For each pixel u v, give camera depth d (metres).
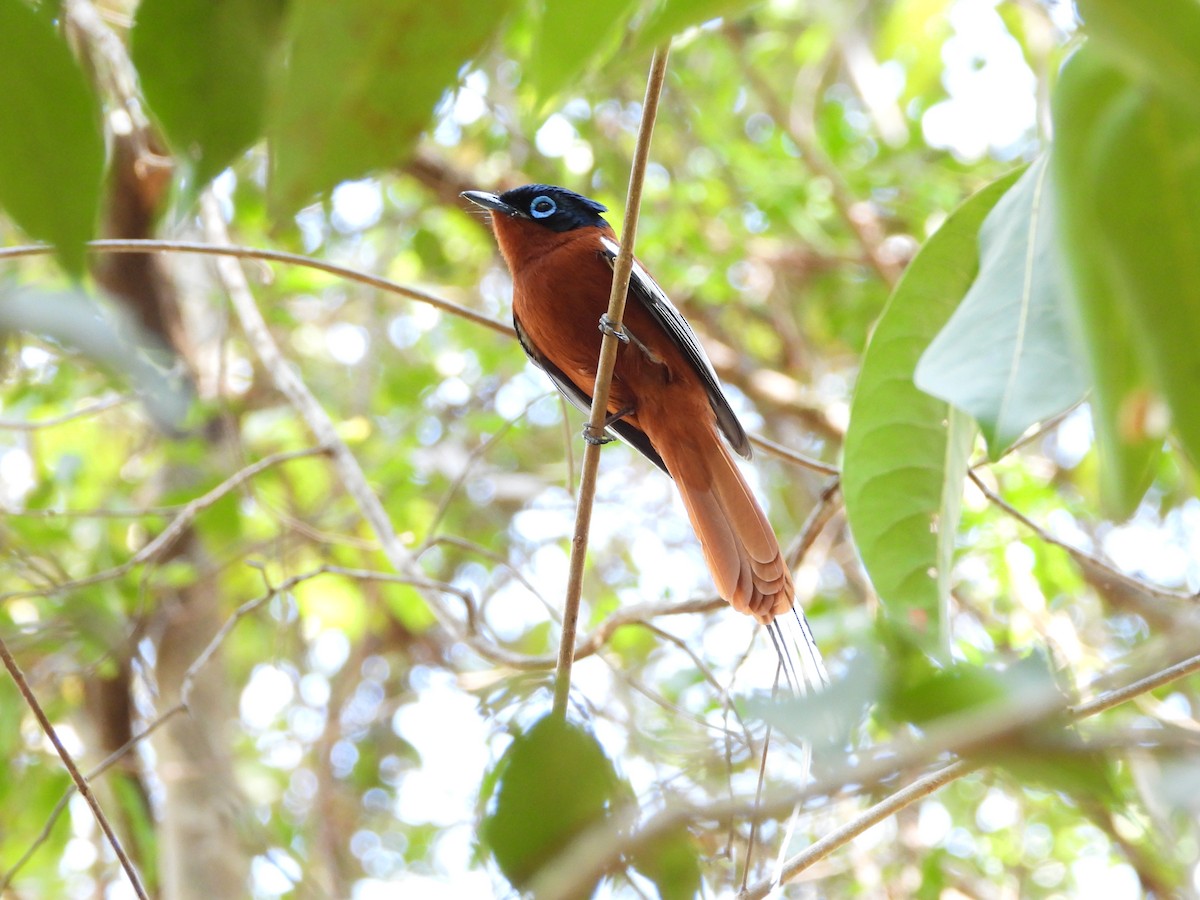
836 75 19.12
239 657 15.56
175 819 12.12
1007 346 4.18
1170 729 2.40
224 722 12.74
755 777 4.23
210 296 14.12
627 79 15.86
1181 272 2.12
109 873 12.59
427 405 15.84
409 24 1.92
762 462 16.86
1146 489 2.47
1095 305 2.29
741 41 16.78
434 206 16.86
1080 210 2.17
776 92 18.31
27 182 2.15
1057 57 7.03
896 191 16.75
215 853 11.95
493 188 16.09
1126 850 8.65
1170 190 2.11
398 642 17.22
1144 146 2.10
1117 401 2.35
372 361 16.14
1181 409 2.13
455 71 1.96
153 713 12.12
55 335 2.46
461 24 1.93
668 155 16.73
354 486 10.26
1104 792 2.38
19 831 12.36
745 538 8.76
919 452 6.59
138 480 13.66
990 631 12.12
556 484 16.31
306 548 14.25
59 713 12.20
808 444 17.20
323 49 1.94
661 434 9.30
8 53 2.11
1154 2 1.84
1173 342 2.13
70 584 9.86
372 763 16.70
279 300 14.55
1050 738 2.41
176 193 2.13
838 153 16.86
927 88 16.86
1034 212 4.64
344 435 13.62
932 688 2.63
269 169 2.01
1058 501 11.91
